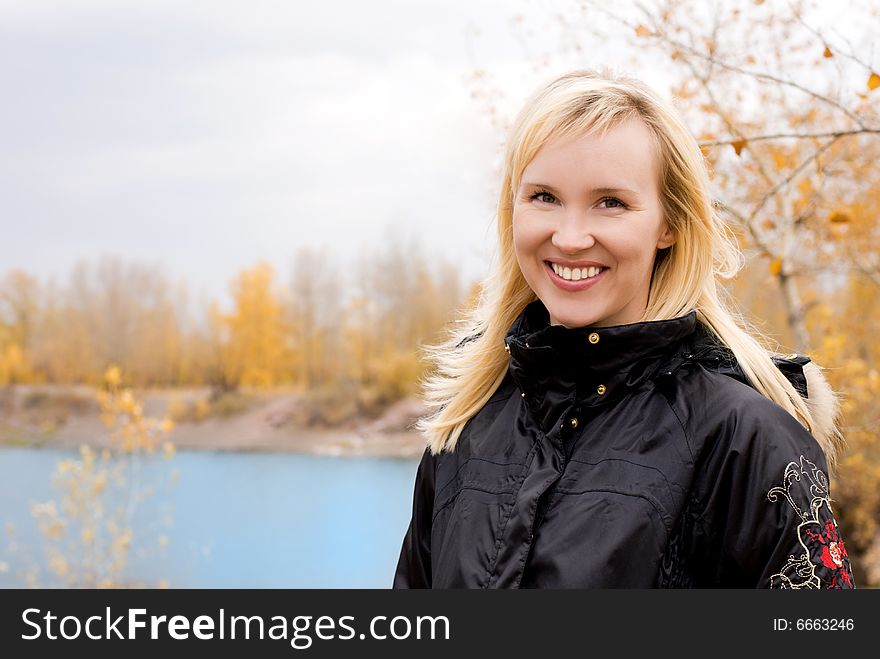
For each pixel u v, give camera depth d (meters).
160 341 44.69
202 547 16.09
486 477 1.57
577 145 1.47
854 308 9.52
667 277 1.57
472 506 1.55
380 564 15.90
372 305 41.16
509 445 1.58
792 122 5.12
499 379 1.72
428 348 1.95
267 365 42.84
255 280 43.91
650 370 1.48
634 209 1.48
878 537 9.98
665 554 1.38
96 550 11.23
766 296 6.46
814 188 5.16
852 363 7.18
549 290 1.53
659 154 1.50
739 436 1.39
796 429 1.41
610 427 1.48
